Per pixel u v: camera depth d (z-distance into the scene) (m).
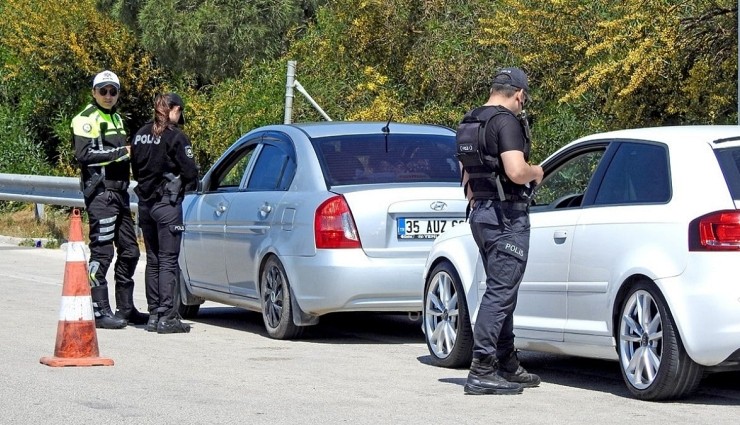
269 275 25.80
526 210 18.48
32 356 22.02
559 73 39.03
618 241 18.39
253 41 57.16
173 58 58.34
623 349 18.34
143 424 15.96
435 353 22.00
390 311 24.41
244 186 27.53
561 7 38.41
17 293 33.06
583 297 19.08
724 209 17.12
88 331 21.33
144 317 28.12
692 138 18.33
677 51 33.66
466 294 21.22
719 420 16.50
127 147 27.22
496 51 44.16
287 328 25.22
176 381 19.58
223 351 23.58
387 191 24.19
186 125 56.12
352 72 49.41
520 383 19.48
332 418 16.47
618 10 37.12
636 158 18.98
